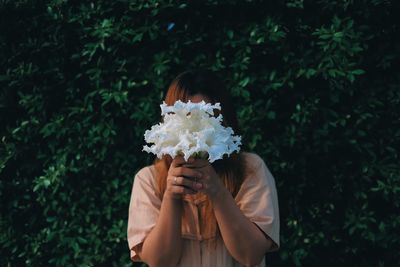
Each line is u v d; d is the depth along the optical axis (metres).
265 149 2.75
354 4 2.73
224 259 1.64
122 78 2.85
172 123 1.45
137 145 2.87
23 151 2.99
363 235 2.72
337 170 2.75
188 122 1.45
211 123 1.46
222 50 2.82
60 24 2.92
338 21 2.69
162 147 1.45
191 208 1.64
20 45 2.96
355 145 2.71
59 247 2.96
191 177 1.49
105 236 2.90
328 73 2.68
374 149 2.76
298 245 2.75
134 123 2.88
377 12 2.73
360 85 2.75
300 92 2.76
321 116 2.72
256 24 2.78
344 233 2.79
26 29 2.97
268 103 2.73
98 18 2.91
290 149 2.75
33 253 2.99
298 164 2.75
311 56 2.74
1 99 2.99
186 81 1.72
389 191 2.70
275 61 2.79
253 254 1.57
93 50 2.84
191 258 1.64
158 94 2.84
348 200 2.76
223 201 1.52
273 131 2.78
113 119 2.87
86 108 2.89
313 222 2.77
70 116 2.91
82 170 2.90
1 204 3.02
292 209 2.77
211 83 1.73
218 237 1.64
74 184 2.93
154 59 2.86
